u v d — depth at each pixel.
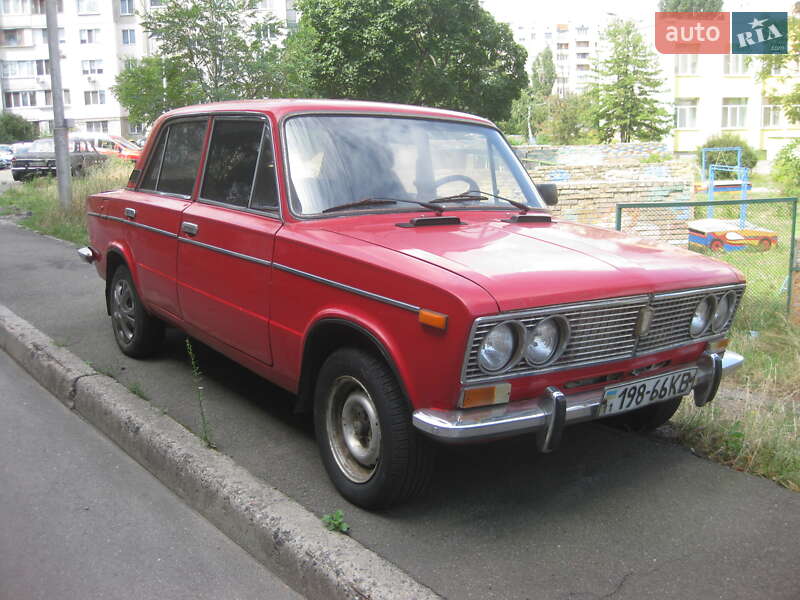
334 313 3.33
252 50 14.18
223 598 2.93
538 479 3.80
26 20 79.31
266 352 3.91
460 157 4.35
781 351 6.44
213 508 3.50
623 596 2.83
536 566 3.01
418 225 3.67
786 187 26.25
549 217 4.15
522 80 39.75
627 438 4.36
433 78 36.44
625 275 3.26
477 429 2.90
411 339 3.00
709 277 3.58
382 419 3.18
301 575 2.99
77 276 8.96
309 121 4.03
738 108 54.31
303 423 4.46
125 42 78.00
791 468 3.89
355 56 35.72
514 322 2.89
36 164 25.38
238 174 4.26
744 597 2.84
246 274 3.96
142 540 3.34
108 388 4.75
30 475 3.95
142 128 15.89
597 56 52.88
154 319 5.38
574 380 3.19
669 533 3.30
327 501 3.51
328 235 3.54
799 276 7.29
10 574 3.05
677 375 3.60
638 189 13.51
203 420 4.00
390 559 3.03
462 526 3.31
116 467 4.08
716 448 4.18
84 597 2.91
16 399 5.07
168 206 4.80
